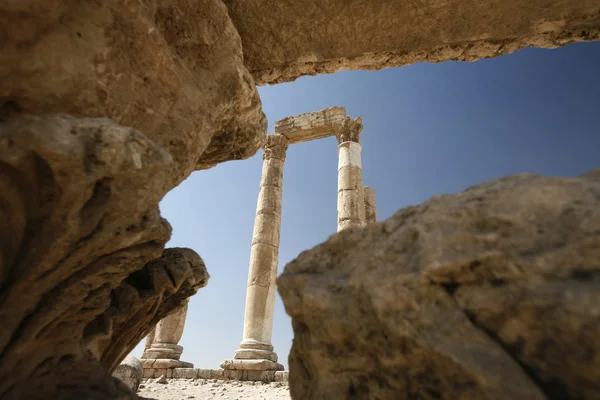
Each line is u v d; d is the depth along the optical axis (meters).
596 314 1.01
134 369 5.14
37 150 1.61
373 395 1.50
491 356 1.16
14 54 1.83
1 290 1.89
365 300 1.53
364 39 4.04
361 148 13.23
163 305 3.44
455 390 1.22
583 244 1.15
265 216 12.70
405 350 1.39
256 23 3.84
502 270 1.25
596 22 3.79
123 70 2.24
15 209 1.79
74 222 1.84
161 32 2.51
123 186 1.89
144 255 2.34
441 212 1.54
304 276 1.84
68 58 1.97
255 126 3.78
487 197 1.49
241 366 9.94
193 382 9.34
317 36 3.99
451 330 1.26
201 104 2.79
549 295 1.12
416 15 3.78
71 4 1.93
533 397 1.05
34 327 2.08
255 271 11.69
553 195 1.33
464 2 3.63
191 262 3.41
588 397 1.05
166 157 2.01
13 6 1.75
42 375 2.29
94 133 1.77
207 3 2.64
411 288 1.38
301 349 1.86
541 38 4.01
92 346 2.72
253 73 4.46
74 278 2.13
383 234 1.76
